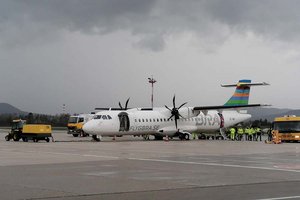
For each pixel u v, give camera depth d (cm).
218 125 5997
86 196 1173
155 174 1675
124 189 1296
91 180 1490
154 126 5272
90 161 2222
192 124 5681
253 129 5934
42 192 1231
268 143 4744
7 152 2870
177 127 5522
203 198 1146
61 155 2620
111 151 3036
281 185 1398
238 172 1766
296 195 1194
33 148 3341
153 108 5566
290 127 4922
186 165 2048
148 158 2442
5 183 1408
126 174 1670
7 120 15200
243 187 1352
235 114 6250
